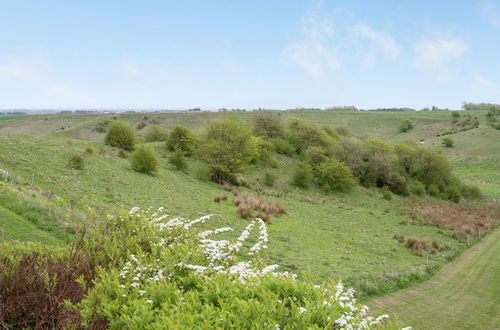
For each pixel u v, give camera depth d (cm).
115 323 376
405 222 3716
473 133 12238
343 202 4488
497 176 8444
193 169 4400
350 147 6144
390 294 1545
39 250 561
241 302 380
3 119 14200
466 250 2853
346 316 387
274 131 6406
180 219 706
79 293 458
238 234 2034
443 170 6350
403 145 7038
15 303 432
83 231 557
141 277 475
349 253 2186
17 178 1995
